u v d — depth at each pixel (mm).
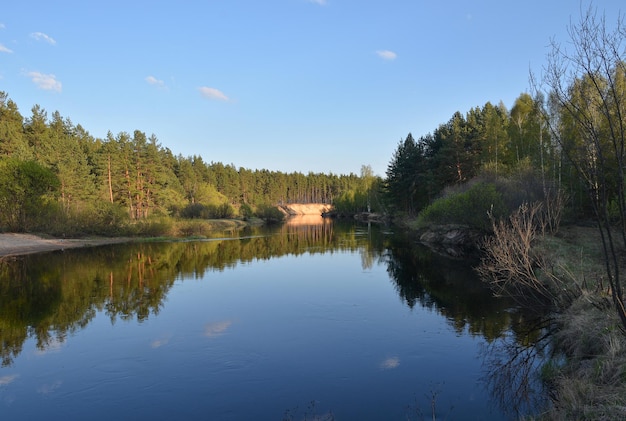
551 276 11977
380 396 7262
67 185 51031
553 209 19391
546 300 12602
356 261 24297
